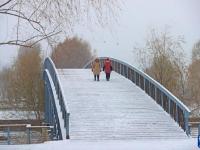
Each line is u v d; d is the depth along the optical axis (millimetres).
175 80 69750
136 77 45750
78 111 35719
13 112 77500
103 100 38844
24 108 76625
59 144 28078
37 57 72188
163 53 70312
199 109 68375
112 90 42344
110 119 34469
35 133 40156
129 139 31375
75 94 40250
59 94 37969
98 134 31734
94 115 35062
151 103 39000
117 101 38812
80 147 26172
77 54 59656
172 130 33469
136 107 37625
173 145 27047
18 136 40094
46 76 52031
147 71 70812
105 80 47844
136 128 33219
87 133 31766
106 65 47656
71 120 33781
